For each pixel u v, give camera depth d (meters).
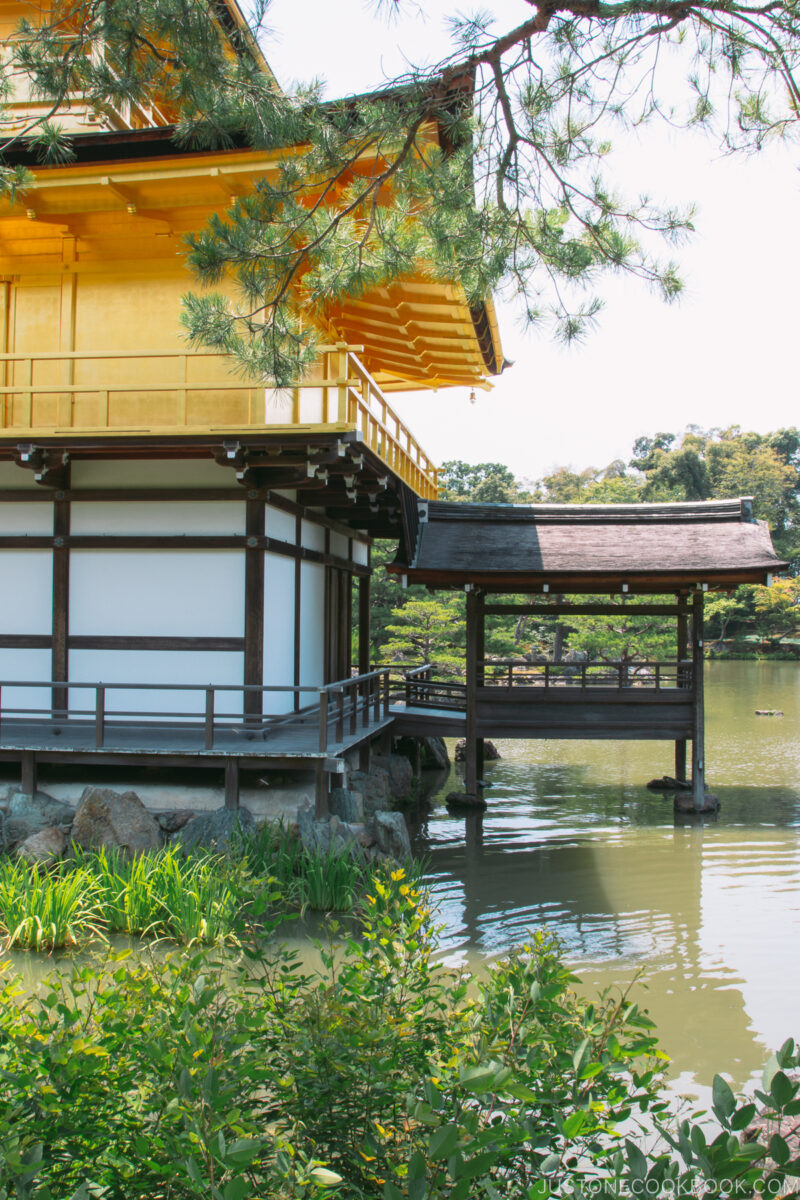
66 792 10.45
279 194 6.13
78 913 7.79
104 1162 2.92
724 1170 2.43
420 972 3.76
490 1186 2.53
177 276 11.52
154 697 11.36
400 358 16.58
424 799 15.23
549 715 14.36
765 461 66.06
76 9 5.86
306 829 9.56
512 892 9.89
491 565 13.88
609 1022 3.34
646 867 10.89
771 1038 6.34
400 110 5.75
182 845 9.37
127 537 11.48
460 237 6.20
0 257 11.84
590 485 59.97
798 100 5.11
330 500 13.30
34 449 10.72
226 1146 2.64
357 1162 2.91
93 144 10.31
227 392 11.44
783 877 10.43
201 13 5.61
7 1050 3.03
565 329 6.39
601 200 5.93
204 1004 3.23
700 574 13.40
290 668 12.77
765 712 26.75
